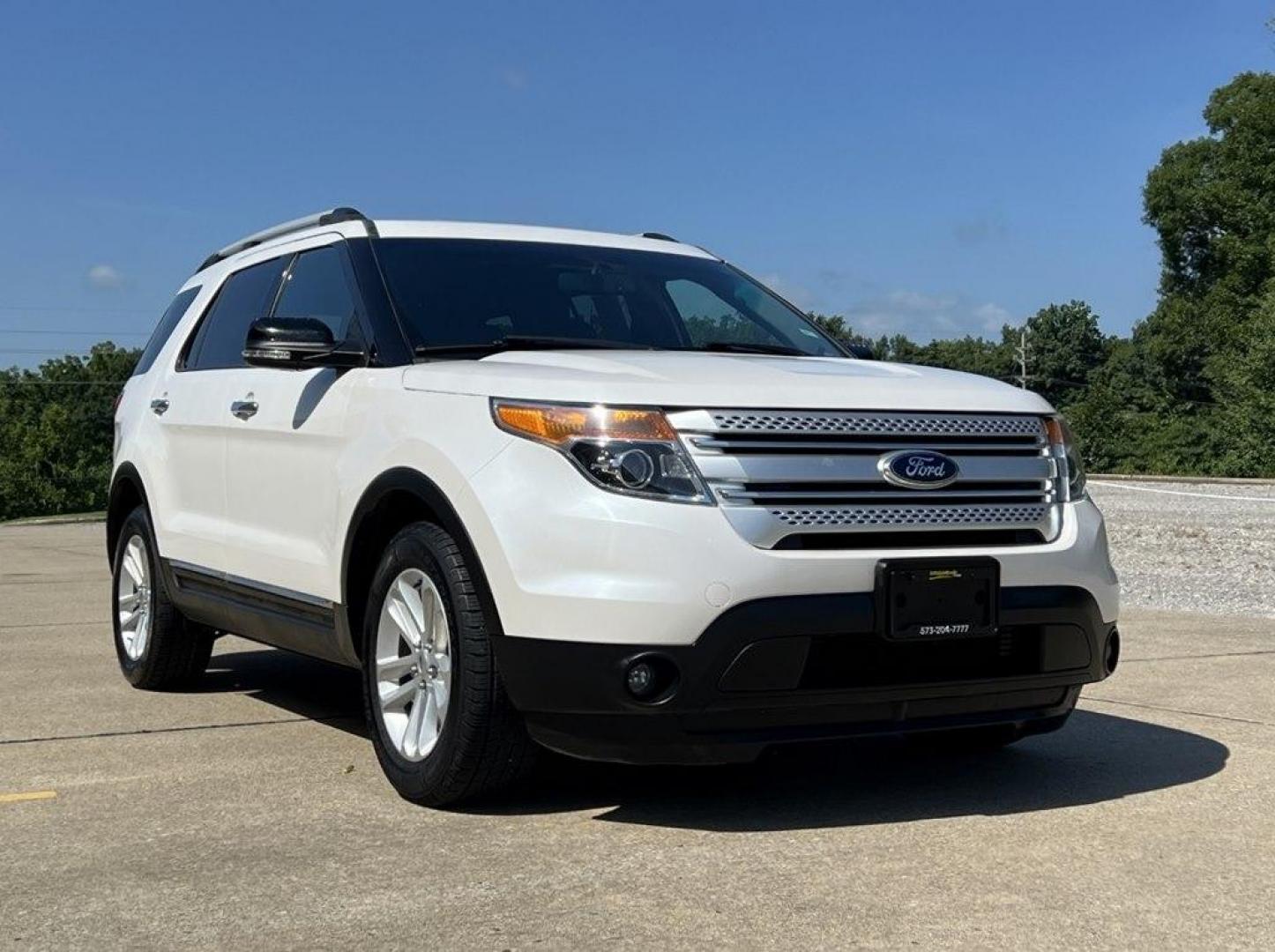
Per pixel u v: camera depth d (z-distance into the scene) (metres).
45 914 3.36
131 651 6.72
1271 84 60.75
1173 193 64.94
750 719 3.88
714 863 3.74
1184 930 3.23
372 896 3.47
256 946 3.13
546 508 3.91
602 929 3.22
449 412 4.30
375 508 4.59
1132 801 4.44
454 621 4.13
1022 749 5.23
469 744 4.09
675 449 3.88
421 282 5.11
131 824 4.15
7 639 8.62
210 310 6.52
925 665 4.07
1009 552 4.14
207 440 5.93
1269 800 4.45
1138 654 7.53
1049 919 3.30
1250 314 54.84
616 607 3.78
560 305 5.21
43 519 47.66
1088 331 107.62
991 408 4.31
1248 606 9.91
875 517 3.99
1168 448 62.72
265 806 4.37
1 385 99.31
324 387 5.03
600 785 4.64
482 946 3.12
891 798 4.48
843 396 4.10
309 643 5.18
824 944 3.12
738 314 5.63
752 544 3.84
